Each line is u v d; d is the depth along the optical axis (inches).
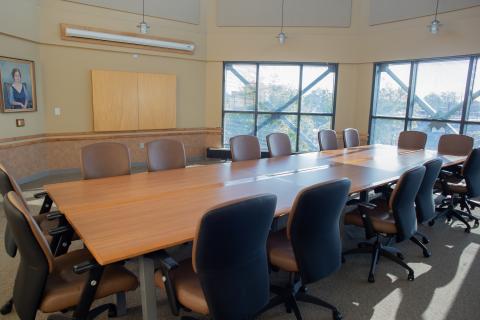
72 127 238.7
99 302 93.0
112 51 245.1
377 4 256.5
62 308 64.3
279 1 271.1
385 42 257.3
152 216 81.7
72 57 231.6
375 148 207.5
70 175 233.1
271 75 291.0
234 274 61.9
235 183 115.3
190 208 88.0
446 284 105.5
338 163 154.8
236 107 298.0
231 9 276.1
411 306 94.0
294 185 113.3
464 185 153.7
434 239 140.6
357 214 113.7
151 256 65.8
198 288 66.6
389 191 117.6
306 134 297.4
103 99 243.9
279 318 88.0
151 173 129.3
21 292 63.4
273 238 90.6
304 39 274.8
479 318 89.0
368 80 271.3
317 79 287.1
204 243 56.4
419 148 210.2
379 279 108.6
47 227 95.2
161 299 94.4
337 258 82.7
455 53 223.3
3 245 125.0
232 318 62.1
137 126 261.4
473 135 225.1
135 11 247.4
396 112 263.6
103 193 100.6
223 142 302.0
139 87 257.9
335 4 267.3
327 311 91.5
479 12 210.7
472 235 145.0
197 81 287.4
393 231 104.8
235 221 57.1
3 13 184.1
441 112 239.6
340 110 284.4
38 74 219.3
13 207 58.4
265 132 300.4
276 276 109.3
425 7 233.6
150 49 257.9
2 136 191.9
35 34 212.7
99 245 65.2
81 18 228.4
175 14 264.8
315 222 73.9
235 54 282.7
